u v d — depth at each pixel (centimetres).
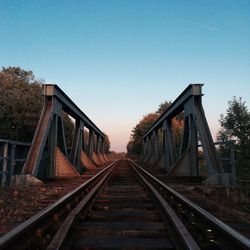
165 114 2594
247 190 1199
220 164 1451
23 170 1390
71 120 4378
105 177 1652
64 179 1644
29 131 3247
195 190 1221
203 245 467
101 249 454
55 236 455
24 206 815
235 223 626
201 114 1611
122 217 682
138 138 8538
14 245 403
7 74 3456
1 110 3152
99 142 5044
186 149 1791
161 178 1702
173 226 544
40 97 3353
